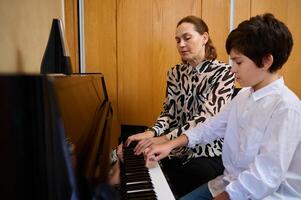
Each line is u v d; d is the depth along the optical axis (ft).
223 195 2.75
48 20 4.41
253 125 3.00
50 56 3.06
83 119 2.31
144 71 7.20
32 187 1.22
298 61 7.36
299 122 2.64
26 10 3.18
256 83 3.02
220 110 4.04
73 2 6.83
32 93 1.19
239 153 3.18
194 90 4.88
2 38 2.37
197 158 4.58
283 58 2.89
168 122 5.10
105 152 1.80
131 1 6.96
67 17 6.84
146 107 7.31
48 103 1.20
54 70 3.06
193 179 4.29
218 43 7.14
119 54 7.13
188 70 5.04
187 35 4.77
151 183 3.02
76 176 1.26
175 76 5.26
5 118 1.14
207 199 3.53
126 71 7.19
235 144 3.37
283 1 7.14
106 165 1.50
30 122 1.20
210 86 4.69
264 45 2.77
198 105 4.84
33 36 3.52
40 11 3.88
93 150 1.80
